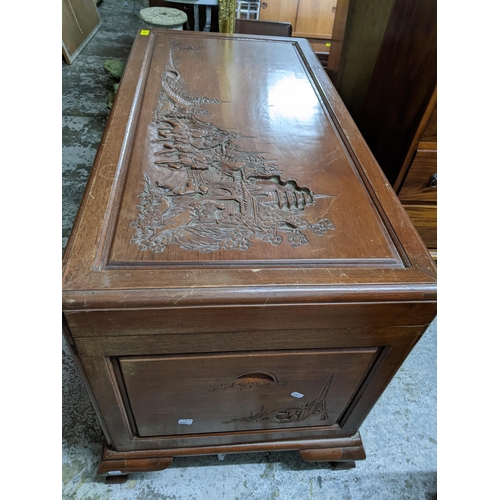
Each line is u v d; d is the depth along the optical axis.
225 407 0.73
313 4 2.27
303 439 0.84
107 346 0.57
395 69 1.18
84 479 0.83
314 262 0.60
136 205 0.68
